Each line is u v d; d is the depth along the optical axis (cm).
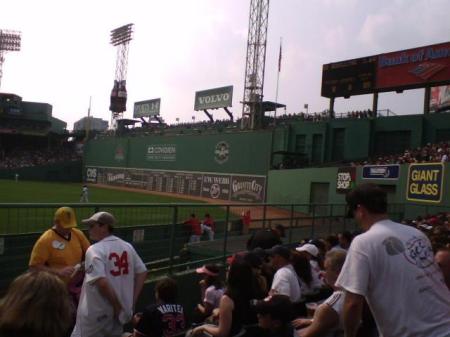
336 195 3297
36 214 748
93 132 8606
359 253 301
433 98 4284
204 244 1129
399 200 2712
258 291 523
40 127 8656
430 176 2422
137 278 466
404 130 3559
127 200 4166
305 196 3659
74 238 515
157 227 873
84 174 7756
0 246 676
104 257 433
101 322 425
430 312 290
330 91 4112
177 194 5681
